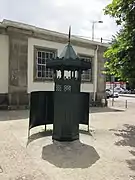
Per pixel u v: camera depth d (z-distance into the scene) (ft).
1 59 42.83
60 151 18.17
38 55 47.50
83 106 25.50
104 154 17.85
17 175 13.23
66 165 15.11
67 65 19.84
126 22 28.09
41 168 14.47
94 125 30.83
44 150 18.30
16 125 28.12
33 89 46.34
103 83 59.62
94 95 57.88
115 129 28.45
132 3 27.20
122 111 48.19
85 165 15.20
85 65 20.95
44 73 48.52
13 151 17.74
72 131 21.18
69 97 20.68
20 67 44.27
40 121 24.38
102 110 49.16
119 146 20.40
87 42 55.26
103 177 13.24
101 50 58.65
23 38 44.39
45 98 24.44
